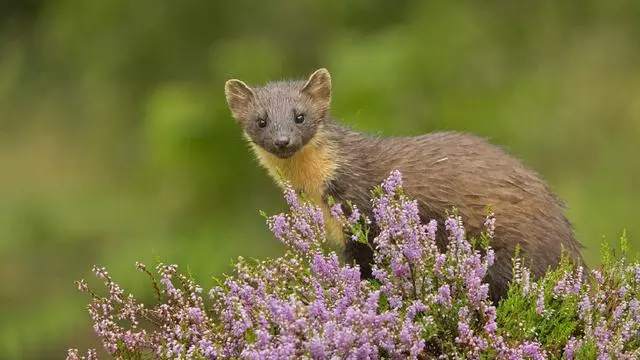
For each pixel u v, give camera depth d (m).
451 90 16.19
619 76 17.11
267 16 18.14
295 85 8.23
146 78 18.53
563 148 15.98
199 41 18.38
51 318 13.58
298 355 5.18
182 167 16.05
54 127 19.25
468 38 16.75
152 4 18.42
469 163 7.05
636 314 5.74
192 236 15.32
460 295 5.70
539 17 17.78
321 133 7.62
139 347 5.82
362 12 18.05
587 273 6.94
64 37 18.91
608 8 17.83
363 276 6.99
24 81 20.09
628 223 14.43
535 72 17.25
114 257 14.81
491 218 6.66
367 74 15.45
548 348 5.74
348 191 7.29
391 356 5.42
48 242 16.12
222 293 5.69
